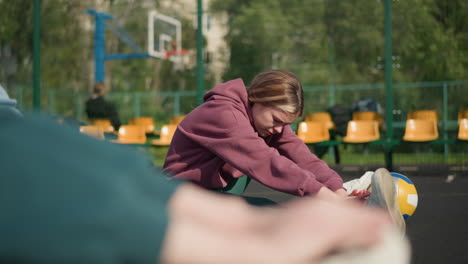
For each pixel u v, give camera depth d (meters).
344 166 7.89
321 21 16.69
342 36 16.61
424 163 8.34
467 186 5.38
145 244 0.31
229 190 1.88
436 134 7.46
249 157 1.64
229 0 18.16
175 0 21.05
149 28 15.34
